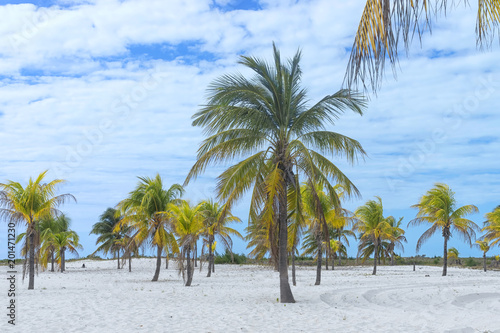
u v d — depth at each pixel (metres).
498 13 3.88
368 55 3.12
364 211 33.19
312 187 13.98
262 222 14.05
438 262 52.50
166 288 20.19
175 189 26.03
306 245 47.41
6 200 19.33
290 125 14.82
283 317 11.27
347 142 14.20
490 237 35.62
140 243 25.62
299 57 14.55
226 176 14.07
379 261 52.41
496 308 12.64
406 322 10.30
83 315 11.63
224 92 13.89
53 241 39.12
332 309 12.66
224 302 14.44
